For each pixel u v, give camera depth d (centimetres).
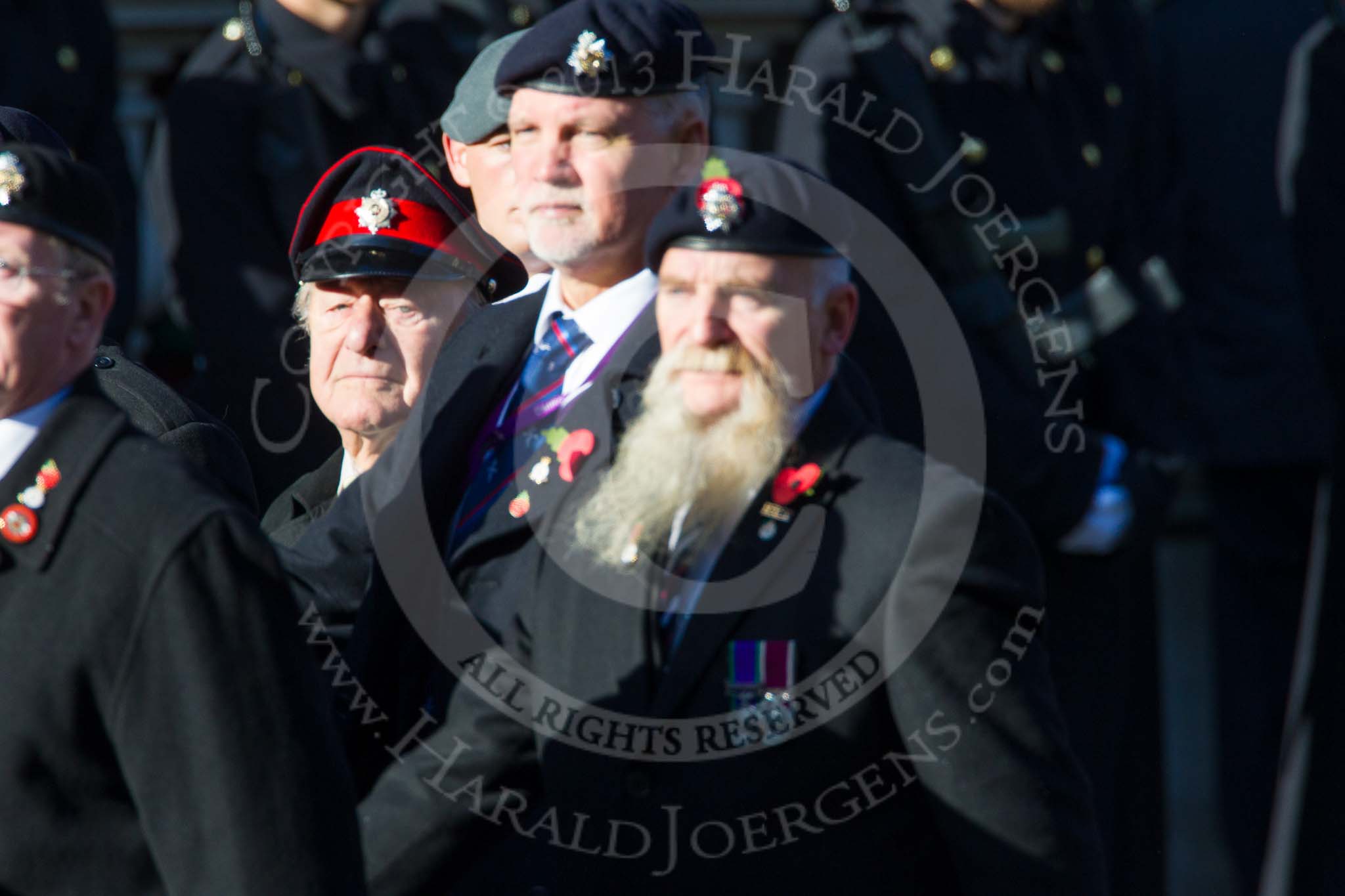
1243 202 1920
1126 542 1385
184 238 1486
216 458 1022
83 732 725
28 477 739
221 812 716
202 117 1491
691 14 1011
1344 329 1678
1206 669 2178
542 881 945
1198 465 1955
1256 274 1906
